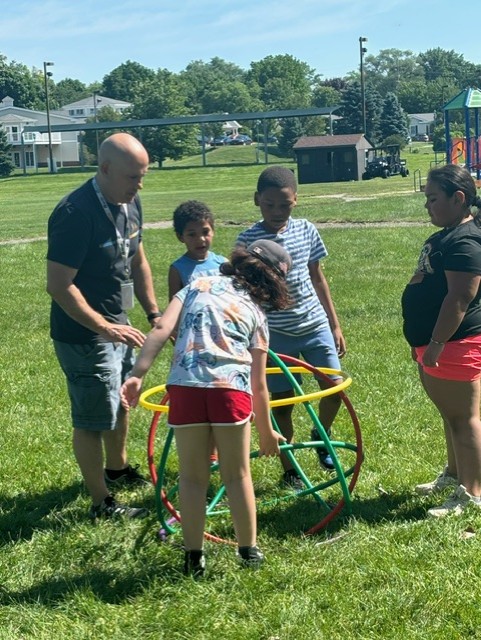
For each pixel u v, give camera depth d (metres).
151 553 4.54
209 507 5.05
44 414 7.29
